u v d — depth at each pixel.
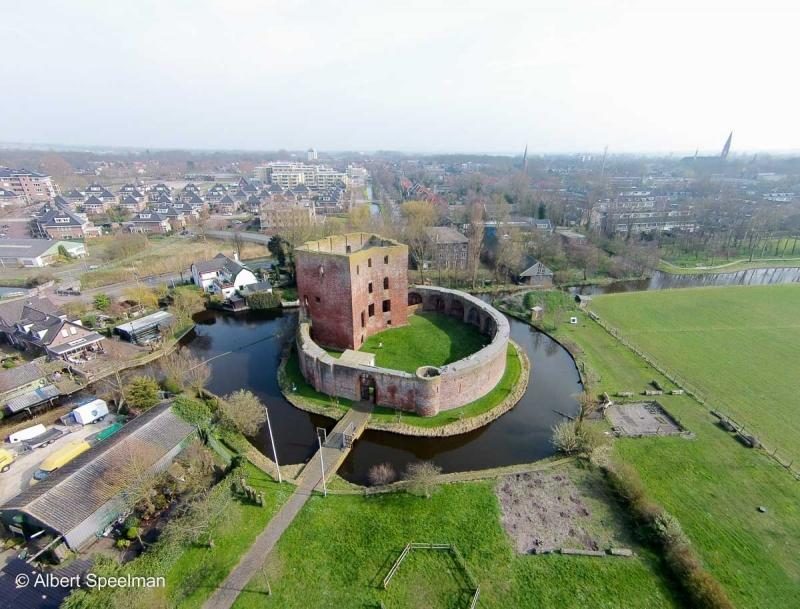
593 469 32.72
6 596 21.53
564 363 51.56
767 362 49.91
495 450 36.16
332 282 47.06
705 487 30.73
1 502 28.55
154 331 56.66
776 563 25.00
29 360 48.03
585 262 88.31
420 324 56.94
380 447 36.66
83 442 32.81
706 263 96.88
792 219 117.12
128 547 25.09
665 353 52.44
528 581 23.78
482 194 182.00
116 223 128.38
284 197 157.25
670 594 23.12
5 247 89.12
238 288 72.44
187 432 32.16
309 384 44.41
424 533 26.73
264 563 24.55
